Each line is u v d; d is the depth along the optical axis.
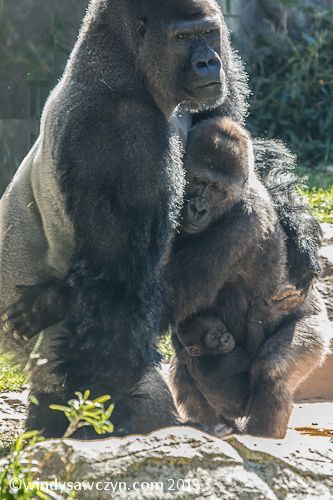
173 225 9.11
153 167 8.88
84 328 8.79
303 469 7.06
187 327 10.55
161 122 9.10
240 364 10.59
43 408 9.70
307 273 10.88
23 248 9.86
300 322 10.69
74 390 8.83
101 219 8.76
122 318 8.77
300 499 6.89
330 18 29.64
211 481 6.79
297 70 28.23
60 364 8.89
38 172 9.51
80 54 9.22
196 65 9.12
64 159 8.89
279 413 10.23
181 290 10.17
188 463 6.85
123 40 9.13
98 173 8.77
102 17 9.16
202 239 10.24
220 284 10.30
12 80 20.09
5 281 10.01
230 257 10.20
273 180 11.25
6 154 19.81
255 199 10.43
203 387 10.62
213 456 6.93
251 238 10.24
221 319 10.70
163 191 8.92
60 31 20.64
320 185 22.47
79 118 8.91
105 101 8.94
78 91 9.06
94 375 8.80
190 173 10.11
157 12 9.13
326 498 6.91
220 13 9.84
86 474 6.68
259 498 6.75
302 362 10.45
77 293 8.88
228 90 10.58
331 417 11.35
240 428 10.91
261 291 10.58
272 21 29.38
